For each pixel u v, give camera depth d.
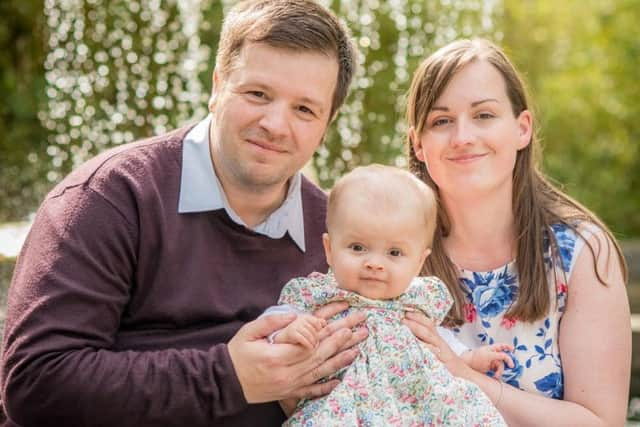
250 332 2.23
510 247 2.77
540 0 9.99
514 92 2.68
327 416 2.22
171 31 5.27
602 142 10.58
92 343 2.21
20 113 5.38
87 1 5.27
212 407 2.20
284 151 2.37
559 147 10.55
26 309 2.19
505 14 9.35
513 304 2.70
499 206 2.73
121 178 2.34
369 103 5.51
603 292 2.64
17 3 5.45
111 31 5.27
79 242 2.24
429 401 2.29
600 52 10.60
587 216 2.79
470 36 5.69
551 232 2.71
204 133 2.51
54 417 2.17
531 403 2.51
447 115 2.66
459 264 2.79
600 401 2.57
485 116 2.63
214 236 2.43
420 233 2.39
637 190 10.53
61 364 2.13
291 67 2.32
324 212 2.72
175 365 2.19
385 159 5.49
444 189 2.71
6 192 5.25
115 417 2.16
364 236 2.36
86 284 2.22
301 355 2.20
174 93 5.29
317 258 2.63
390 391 2.28
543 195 2.84
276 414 2.41
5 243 3.54
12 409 2.19
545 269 2.68
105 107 5.29
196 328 2.40
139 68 5.29
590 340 2.61
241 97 2.34
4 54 5.56
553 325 2.68
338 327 2.32
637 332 5.54
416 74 2.78
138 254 2.32
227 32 2.42
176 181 2.42
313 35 2.34
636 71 10.47
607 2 10.60
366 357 2.32
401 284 2.38
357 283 2.38
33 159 5.33
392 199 2.37
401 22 5.54
